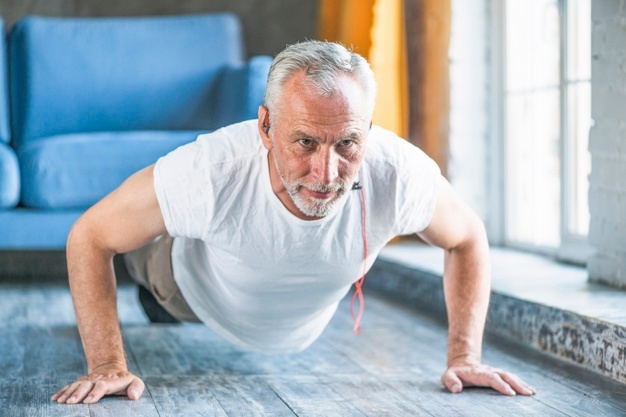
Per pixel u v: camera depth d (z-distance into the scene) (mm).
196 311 3150
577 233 4348
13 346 3539
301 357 3385
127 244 2721
